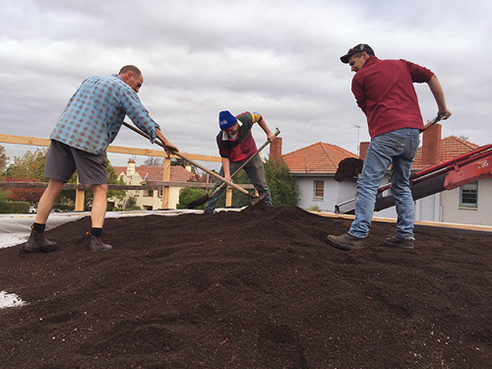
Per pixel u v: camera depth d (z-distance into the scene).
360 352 1.35
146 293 1.73
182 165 49.28
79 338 1.38
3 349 1.33
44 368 1.21
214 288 1.72
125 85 2.72
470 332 1.48
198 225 3.49
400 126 2.58
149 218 4.16
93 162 2.59
